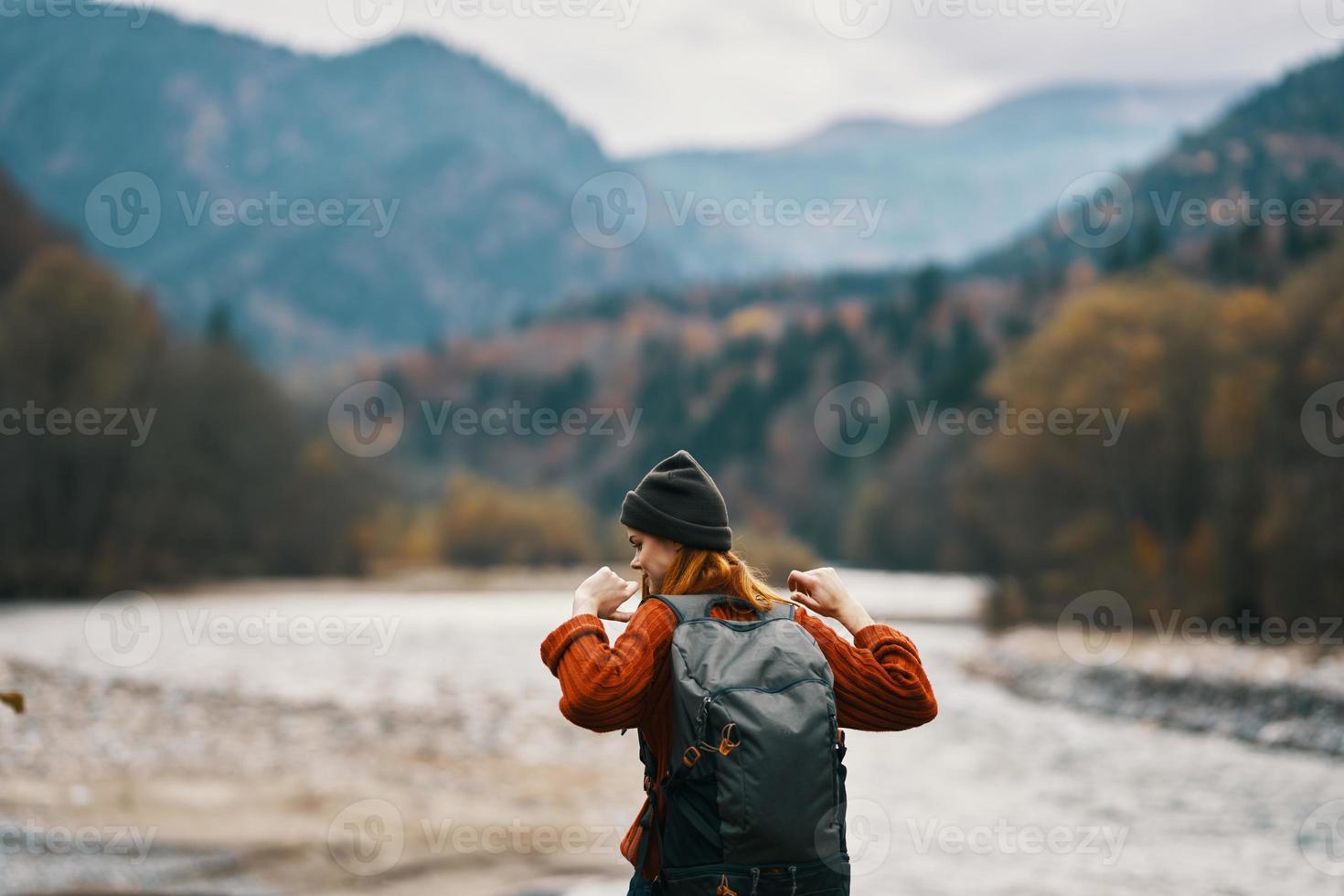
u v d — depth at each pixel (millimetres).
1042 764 15062
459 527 94188
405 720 16844
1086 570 39656
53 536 60031
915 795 12727
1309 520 30734
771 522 122062
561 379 171250
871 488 86125
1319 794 12578
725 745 2777
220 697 17844
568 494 102688
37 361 60562
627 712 2979
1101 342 40312
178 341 71750
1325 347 32562
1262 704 18062
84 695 16625
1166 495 37969
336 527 76812
